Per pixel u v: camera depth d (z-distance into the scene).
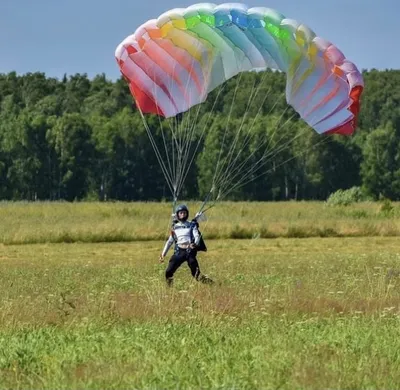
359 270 66.06
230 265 72.50
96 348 33.66
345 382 28.34
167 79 64.25
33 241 108.19
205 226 114.06
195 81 64.56
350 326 37.72
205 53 63.81
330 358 31.80
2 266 77.81
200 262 77.12
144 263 79.31
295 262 75.88
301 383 28.28
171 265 58.06
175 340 35.03
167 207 173.62
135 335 36.16
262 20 60.38
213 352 32.66
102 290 54.16
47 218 136.88
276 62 62.12
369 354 32.38
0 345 34.59
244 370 29.81
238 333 37.16
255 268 69.38
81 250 99.25
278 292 50.53
